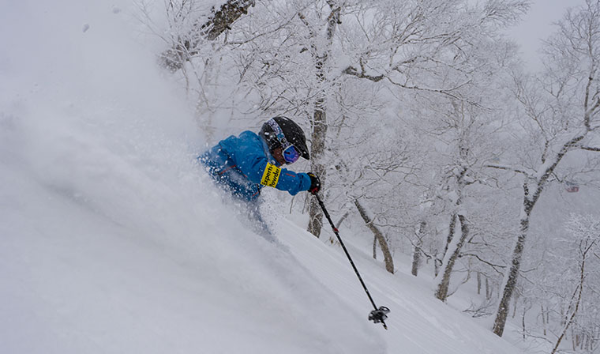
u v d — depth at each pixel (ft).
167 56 15.02
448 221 55.83
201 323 4.01
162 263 4.75
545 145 43.55
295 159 8.21
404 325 12.14
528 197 44.37
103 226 4.85
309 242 20.01
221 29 15.65
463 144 46.11
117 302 3.60
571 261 39.99
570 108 41.16
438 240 68.59
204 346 3.60
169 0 14.60
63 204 4.90
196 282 4.75
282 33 19.81
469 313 52.13
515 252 44.14
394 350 7.09
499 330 42.91
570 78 40.42
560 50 41.04
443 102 42.32
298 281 5.63
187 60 15.79
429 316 20.59
